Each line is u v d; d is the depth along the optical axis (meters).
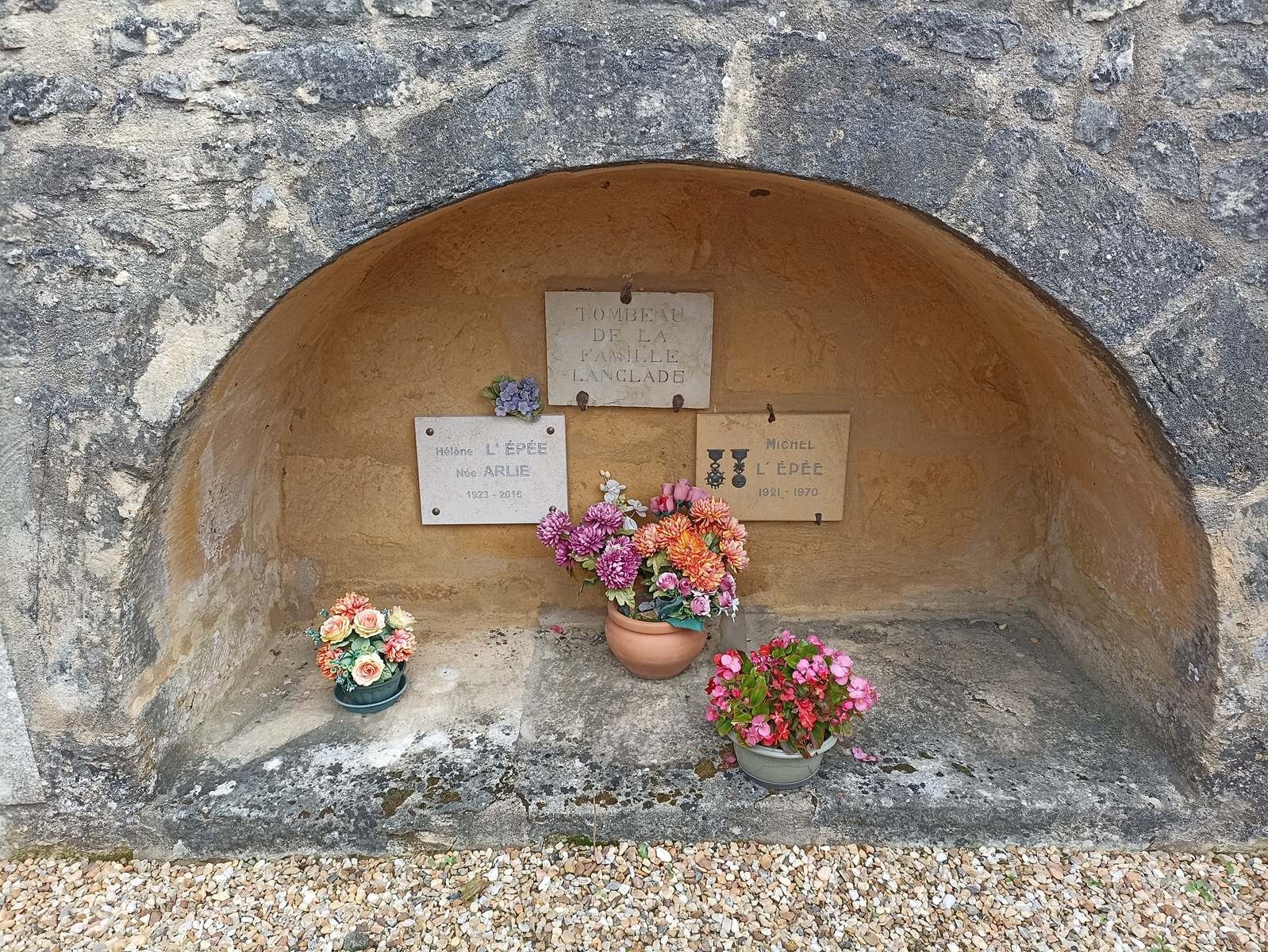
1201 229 1.70
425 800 1.98
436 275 2.43
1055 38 1.63
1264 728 1.88
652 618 2.35
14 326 1.69
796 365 2.54
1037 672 2.46
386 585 2.75
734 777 2.06
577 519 2.70
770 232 2.38
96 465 1.75
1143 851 2.00
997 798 1.98
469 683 2.43
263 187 1.67
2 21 1.58
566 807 1.98
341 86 1.63
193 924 1.83
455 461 2.60
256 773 2.06
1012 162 1.68
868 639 2.65
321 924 1.83
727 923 1.84
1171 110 1.65
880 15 1.62
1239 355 1.74
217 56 1.61
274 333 2.02
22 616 1.81
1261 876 1.94
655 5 1.61
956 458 2.64
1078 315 1.74
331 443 2.60
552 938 1.81
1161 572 2.04
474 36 1.62
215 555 2.24
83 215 1.67
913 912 1.86
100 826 1.96
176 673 2.08
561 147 1.67
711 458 2.60
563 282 2.45
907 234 2.11
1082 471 2.37
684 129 1.66
